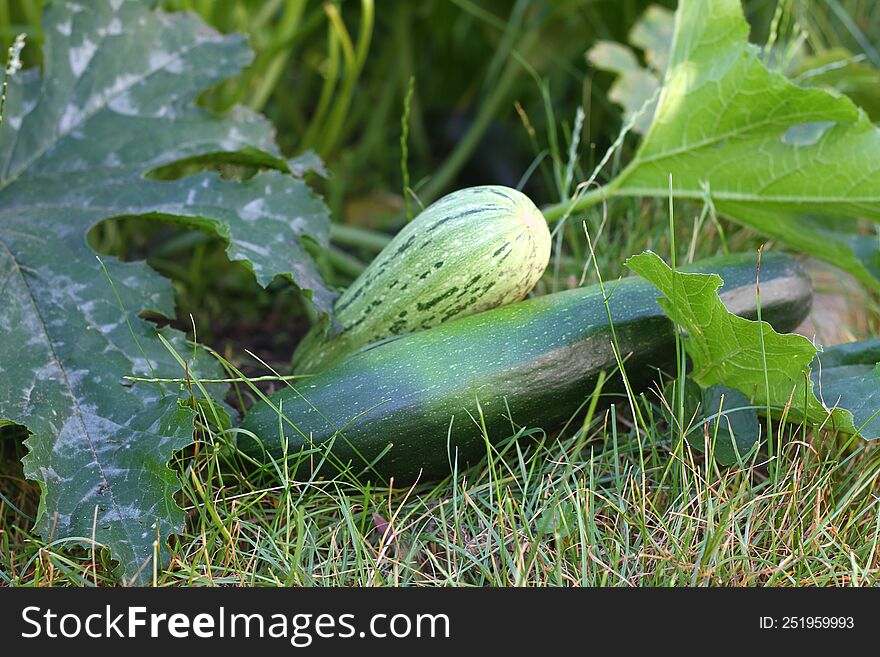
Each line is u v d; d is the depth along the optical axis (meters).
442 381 0.99
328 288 1.08
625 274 1.15
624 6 1.43
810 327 1.17
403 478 1.01
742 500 0.98
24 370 0.99
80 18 1.11
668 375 1.03
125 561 0.93
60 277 1.03
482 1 1.45
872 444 1.03
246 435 1.00
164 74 1.12
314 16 1.25
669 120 1.10
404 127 1.16
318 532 0.98
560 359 1.00
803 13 1.35
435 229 1.03
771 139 1.08
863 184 1.07
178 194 1.08
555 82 1.50
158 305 1.03
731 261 1.05
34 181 1.08
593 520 0.96
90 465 0.96
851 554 0.94
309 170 1.13
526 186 1.46
